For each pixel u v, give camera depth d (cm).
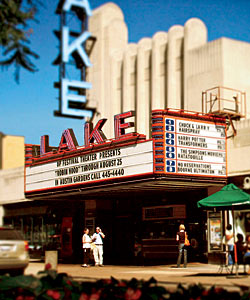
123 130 2430
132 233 3094
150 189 2542
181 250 2322
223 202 1769
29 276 1073
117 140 2414
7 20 1060
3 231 1862
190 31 2950
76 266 2688
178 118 2261
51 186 2861
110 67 3391
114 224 3234
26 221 3969
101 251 2619
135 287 1039
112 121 3344
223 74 2725
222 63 2739
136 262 2814
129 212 3131
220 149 2392
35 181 3005
